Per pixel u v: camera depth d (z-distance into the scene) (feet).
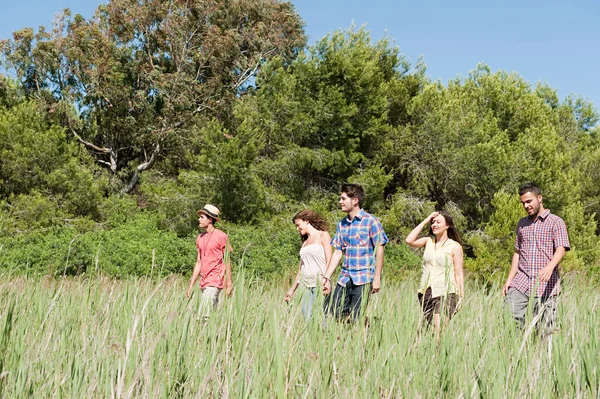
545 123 72.49
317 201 61.67
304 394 7.65
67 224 63.36
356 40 68.59
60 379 7.98
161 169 96.48
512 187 61.87
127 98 90.38
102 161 95.81
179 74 91.66
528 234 17.03
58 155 68.28
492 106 73.26
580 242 63.41
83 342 8.91
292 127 62.95
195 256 50.29
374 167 62.95
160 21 94.02
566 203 64.49
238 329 8.35
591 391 8.13
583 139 103.35
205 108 94.38
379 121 65.92
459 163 62.49
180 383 7.84
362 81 64.34
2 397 7.50
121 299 10.87
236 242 48.98
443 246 16.87
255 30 100.42
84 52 88.79
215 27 93.25
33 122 71.10
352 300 16.34
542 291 16.16
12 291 10.23
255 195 57.31
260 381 7.60
